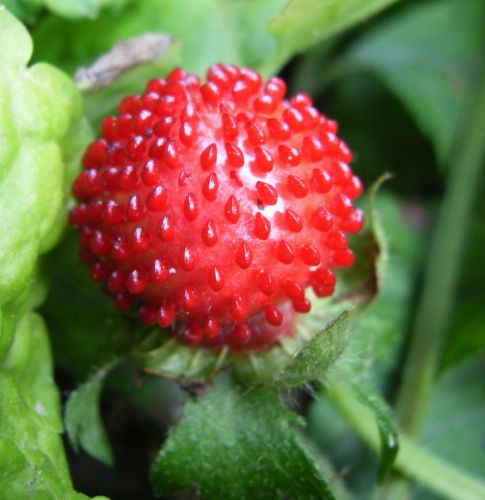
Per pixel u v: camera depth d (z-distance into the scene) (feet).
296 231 0.16
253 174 0.16
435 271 0.23
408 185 0.24
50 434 0.17
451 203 0.23
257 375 0.17
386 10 0.25
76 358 0.20
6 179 0.16
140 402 0.22
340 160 0.17
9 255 0.16
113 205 0.16
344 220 0.17
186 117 0.16
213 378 0.17
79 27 0.20
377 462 0.22
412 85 0.24
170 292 0.16
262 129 0.16
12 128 0.16
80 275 0.19
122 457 0.22
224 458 0.17
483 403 0.22
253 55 0.21
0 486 0.16
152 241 0.16
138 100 0.17
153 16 0.20
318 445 0.22
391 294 0.23
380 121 0.25
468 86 0.24
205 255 0.16
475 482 0.20
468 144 0.23
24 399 0.17
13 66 0.16
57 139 0.17
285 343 0.17
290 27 0.20
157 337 0.18
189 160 0.16
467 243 0.23
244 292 0.16
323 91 0.25
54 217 0.17
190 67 0.21
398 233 0.23
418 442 0.22
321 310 0.18
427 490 0.22
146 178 0.16
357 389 0.18
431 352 0.22
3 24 0.17
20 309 0.17
